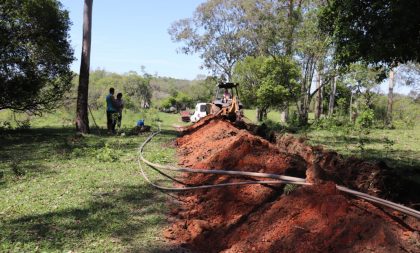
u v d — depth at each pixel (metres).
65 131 18.69
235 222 5.64
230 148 8.56
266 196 6.09
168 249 5.20
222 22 41.03
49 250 4.98
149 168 9.66
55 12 18.53
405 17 8.15
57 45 18.80
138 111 38.03
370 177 6.55
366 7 9.23
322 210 4.72
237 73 32.69
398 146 15.62
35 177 8.70
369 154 12.83
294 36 26.25
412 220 4.94
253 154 7.91
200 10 40.47
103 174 8.98
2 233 5.49
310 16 24.20
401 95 49.53
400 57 9.36
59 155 11.21
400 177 6.54
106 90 51.47
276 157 7.48
